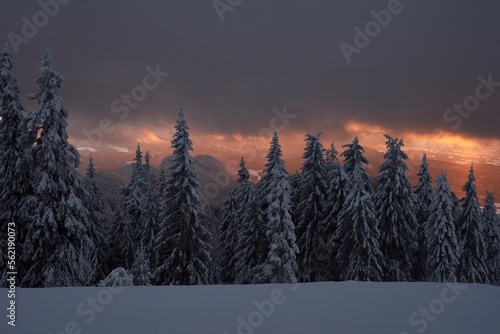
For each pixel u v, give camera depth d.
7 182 20.94
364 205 24.06
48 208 19.03
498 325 5.98
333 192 27.95
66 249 19.02
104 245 27.30
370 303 7.12
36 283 19.36
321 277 28.70
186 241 23.73
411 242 26.73
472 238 30.11
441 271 26.12
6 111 20.67
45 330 5.68
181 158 23.94
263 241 28.97
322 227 27.97
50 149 18.67
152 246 29.47
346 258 25.58
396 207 26.48
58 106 18.72
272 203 23.77
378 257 24.58
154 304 7.07
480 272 30.31
